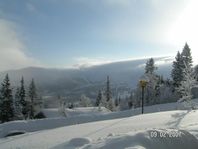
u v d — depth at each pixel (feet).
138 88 279.69
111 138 35.53
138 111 166.91
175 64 278.46
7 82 228.63
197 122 67.62
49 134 65.21
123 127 67.41
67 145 40.04
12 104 230.27
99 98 351.05
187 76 151.84
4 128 111.04
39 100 271.08
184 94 152.46
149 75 270.87
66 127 78.59
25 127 114.52
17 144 53.42
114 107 300.20
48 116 256.32
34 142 53.72
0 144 56.44
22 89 260.83
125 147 31.63
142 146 32.40
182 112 98.94
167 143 34.45
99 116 140.46
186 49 276.62
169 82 307.17
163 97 275.18
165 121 73.87
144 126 66.74
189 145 35.88
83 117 133.39
